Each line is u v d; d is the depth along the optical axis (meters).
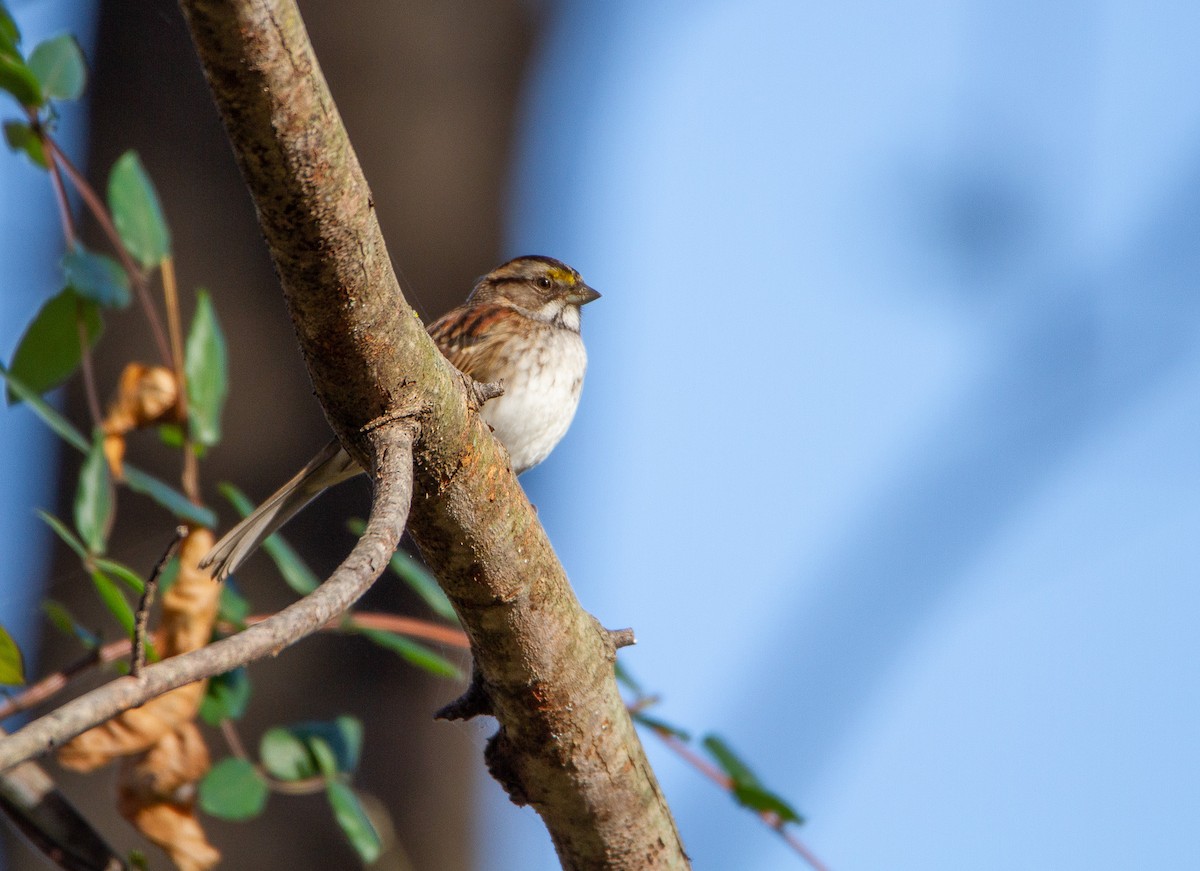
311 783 7.54
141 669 3.58
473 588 6.26
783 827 7.91
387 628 7.71
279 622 3.97
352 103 11.73
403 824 10.58
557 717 6.61
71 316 7.84
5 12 7.41
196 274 10.66
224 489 8.23
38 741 3.34
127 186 7.96
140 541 10.15
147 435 10.33
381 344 5.45
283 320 10.77
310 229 5.04
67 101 7.84
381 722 10.58
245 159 4.86
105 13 11.17
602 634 6.74
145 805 7.38
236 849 10.02
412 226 11.75
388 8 11.86
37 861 10.16
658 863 7.05
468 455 5.92
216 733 9.94
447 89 11.92
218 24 4.47
